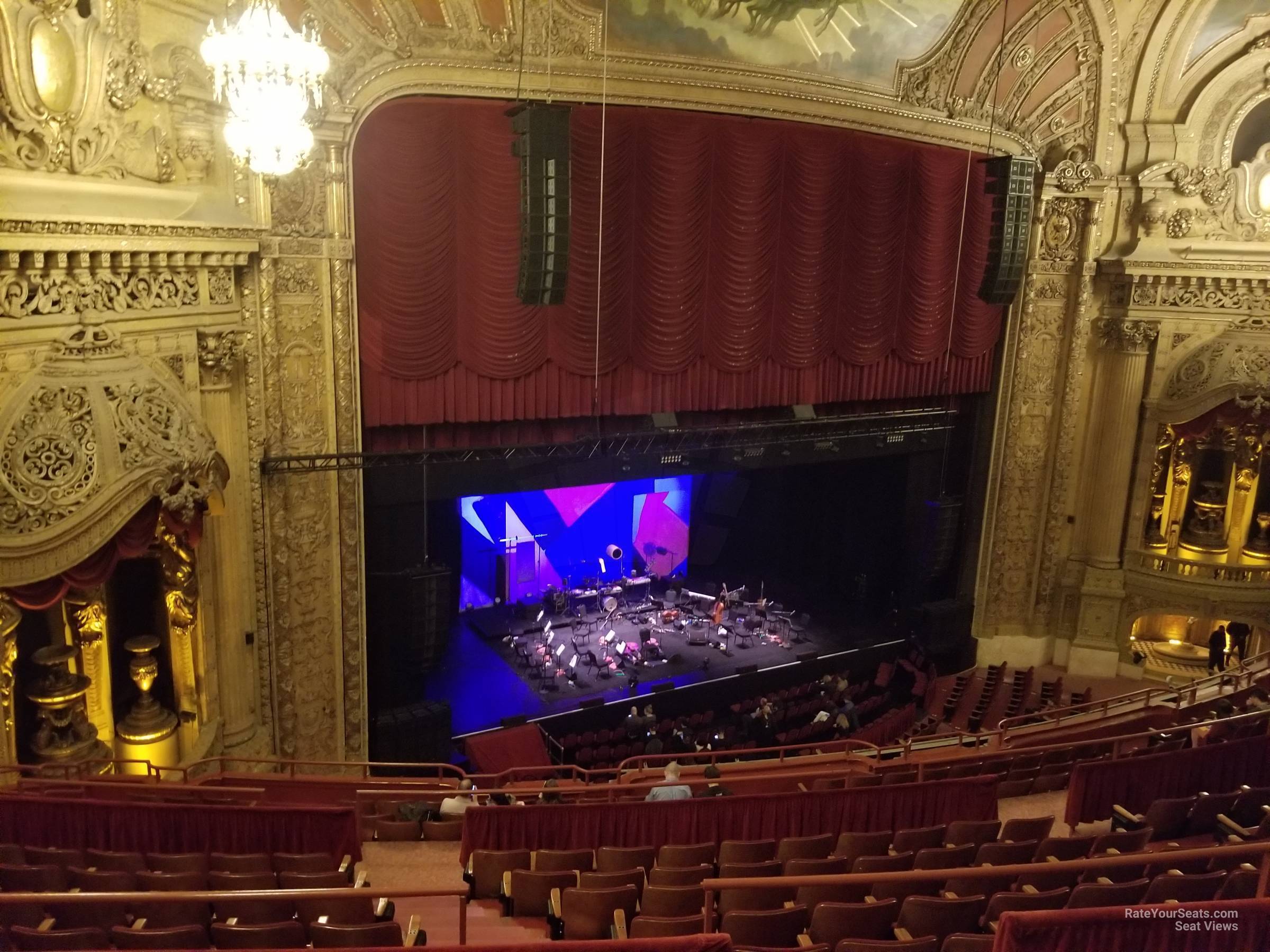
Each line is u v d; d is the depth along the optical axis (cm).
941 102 1841
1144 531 2100
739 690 1988
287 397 1380
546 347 1597
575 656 2038
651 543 2453
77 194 946
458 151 1460
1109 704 1445
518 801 1095
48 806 778
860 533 2373
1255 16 1812
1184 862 716
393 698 1612
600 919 682
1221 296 1919
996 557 2145
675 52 1562
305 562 1433
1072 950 422
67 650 1095
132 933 562
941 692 2045
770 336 1808
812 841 819
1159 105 1922
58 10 905
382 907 699
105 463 932
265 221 1282
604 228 1590
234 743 1299
